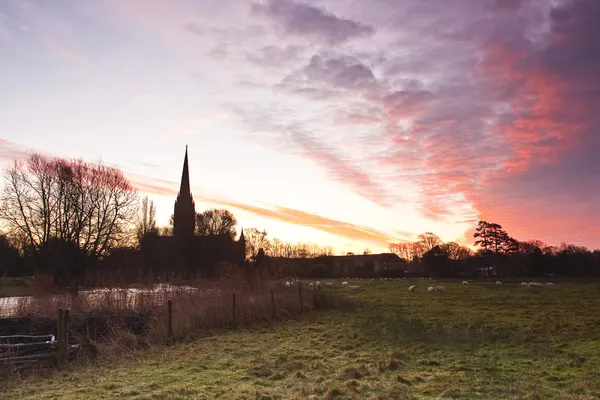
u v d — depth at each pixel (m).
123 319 18.05
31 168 57.38
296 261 99.12
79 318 17.73
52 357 12.95
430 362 12.46
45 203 57.34
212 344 15.97
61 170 58.53
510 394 9.23
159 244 87.56
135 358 13.75
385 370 11.68
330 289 44.88
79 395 9.73
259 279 28.47
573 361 12.28
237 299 22.59
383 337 16.70
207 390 9.81
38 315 18.64
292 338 17.06
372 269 94.06
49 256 55.50
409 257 151.25
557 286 48.75
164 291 23.41
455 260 85.31
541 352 13.66
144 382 10.72
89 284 25.89
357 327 19.31
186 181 123.31
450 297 34.66
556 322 19.92
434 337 16.42
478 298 33.44
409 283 58.00
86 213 59.56
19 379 11.46
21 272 60.78
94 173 61.22
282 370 11.80
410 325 19.06
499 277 78.69
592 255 88.31
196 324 19.09
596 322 19.78
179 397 9.27
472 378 10.64
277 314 22.81
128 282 25.66
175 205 118.00
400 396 9.11
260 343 16.05
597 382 10.03
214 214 124.44
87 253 59.50
